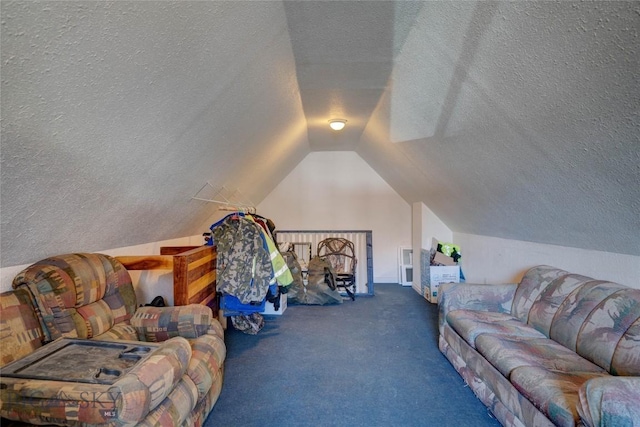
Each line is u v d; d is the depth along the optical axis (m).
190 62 1.34
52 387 1.10
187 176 2.32
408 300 4.59
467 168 2.57
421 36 1.63
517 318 2.52
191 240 3.59
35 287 1.48
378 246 5.74
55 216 1.54
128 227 2.29
